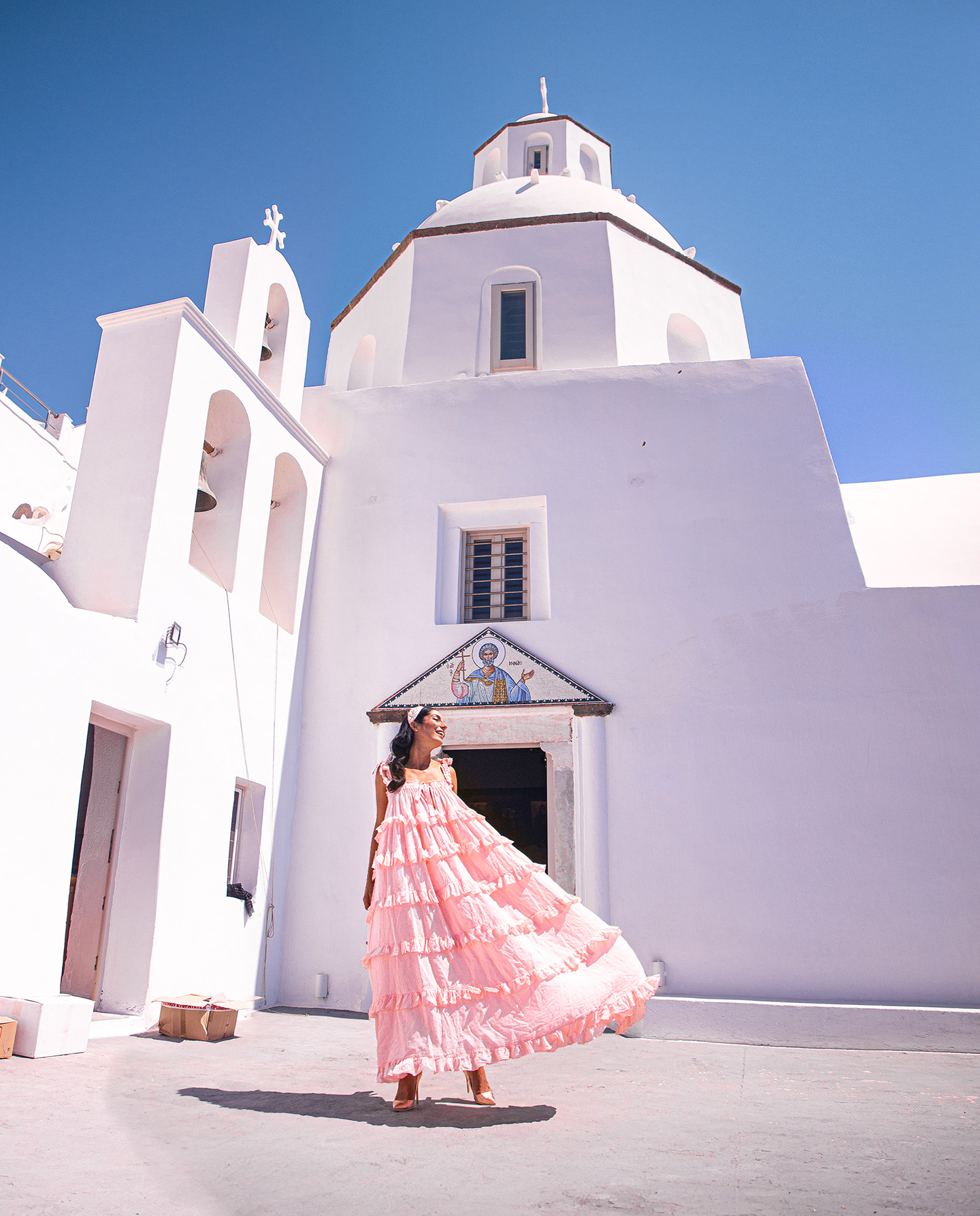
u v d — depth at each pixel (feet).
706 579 30.60
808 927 26.45
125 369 25.67
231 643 27.27
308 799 30.60
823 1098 13.75
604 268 39.17
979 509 37.63
